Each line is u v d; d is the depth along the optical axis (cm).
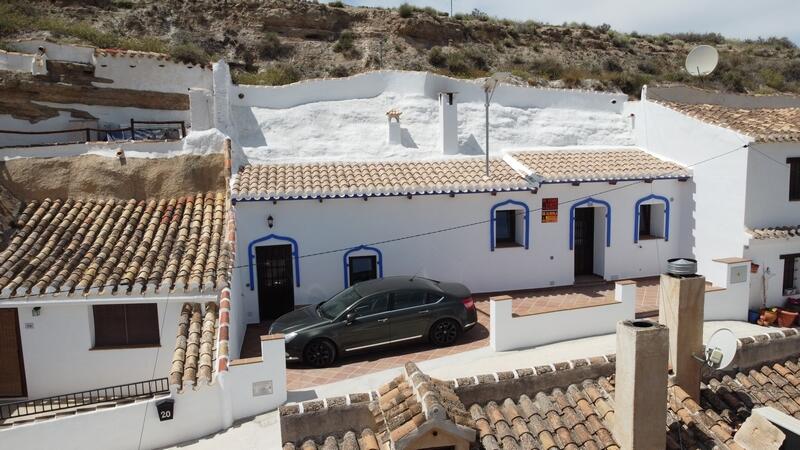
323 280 1519
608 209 1694
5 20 2167
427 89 1955
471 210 1591
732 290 1465
